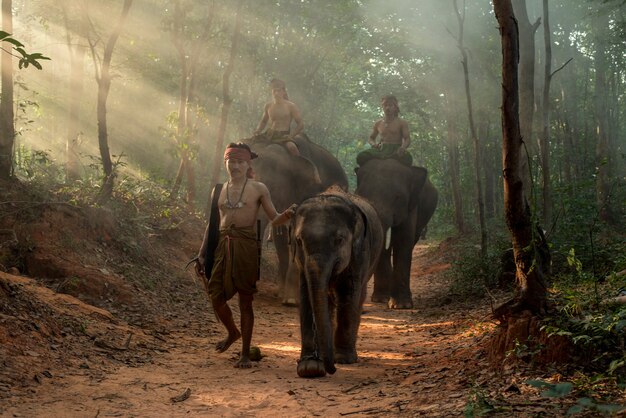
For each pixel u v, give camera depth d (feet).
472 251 56.29
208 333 25.67
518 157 16.99
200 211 52.70
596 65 81.05
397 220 38.50
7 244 27.35
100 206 32.35
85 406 14.47
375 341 25.52
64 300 23.00
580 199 35.37
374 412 13.97
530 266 16.93
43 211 29.45
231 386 17.15
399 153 40.16
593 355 14.65
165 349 21.58
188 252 38.70
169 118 48.26
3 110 31.35
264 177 37.88
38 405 14.20
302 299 19.47
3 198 29.22
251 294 19.92
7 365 16.22
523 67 46.09
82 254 29.25
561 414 11.87
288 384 17.48
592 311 16.80
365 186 38.88
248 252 19.66
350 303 20.33
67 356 18.28
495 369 15.93
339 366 20.13
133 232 34.50
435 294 44.83
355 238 19.84
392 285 39.01
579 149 88.33
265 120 41.37
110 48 35.42
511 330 16.30
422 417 12.92
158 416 14.11
